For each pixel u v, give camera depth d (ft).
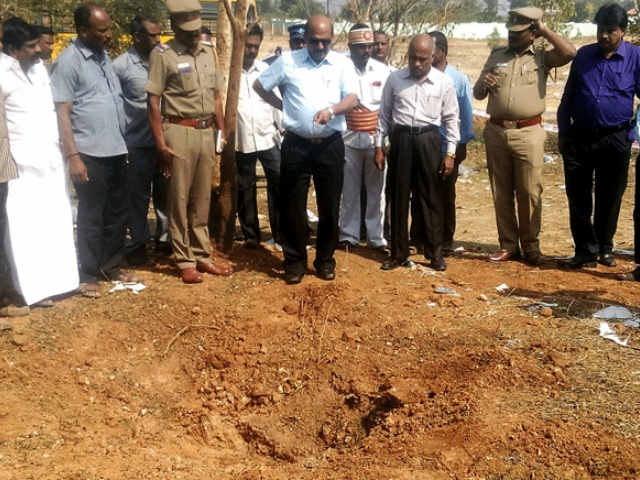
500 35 137.18
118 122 18.01
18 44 16.47
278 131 21.86
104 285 18.88
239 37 19.71
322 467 12.75
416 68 18.85
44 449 13.16
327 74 17.95
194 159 18.43
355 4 47.26
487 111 21.17
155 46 17.89
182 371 16.53
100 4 43.96
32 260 17.20
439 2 49.01
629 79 19.34
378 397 14.53
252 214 22.06
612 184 20.51
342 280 19.45
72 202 27.20
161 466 13.12
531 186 20.92
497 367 14.65
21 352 15.72
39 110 17.01
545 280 19.97
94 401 15.24
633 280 19.90
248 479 12.60
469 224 28.63
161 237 21.22
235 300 18.30
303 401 15.39
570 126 20.47
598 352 15.20
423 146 19.54
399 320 17.03
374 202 22.53
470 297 18.48
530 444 12.18
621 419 12.67
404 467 12.12
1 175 15.94
